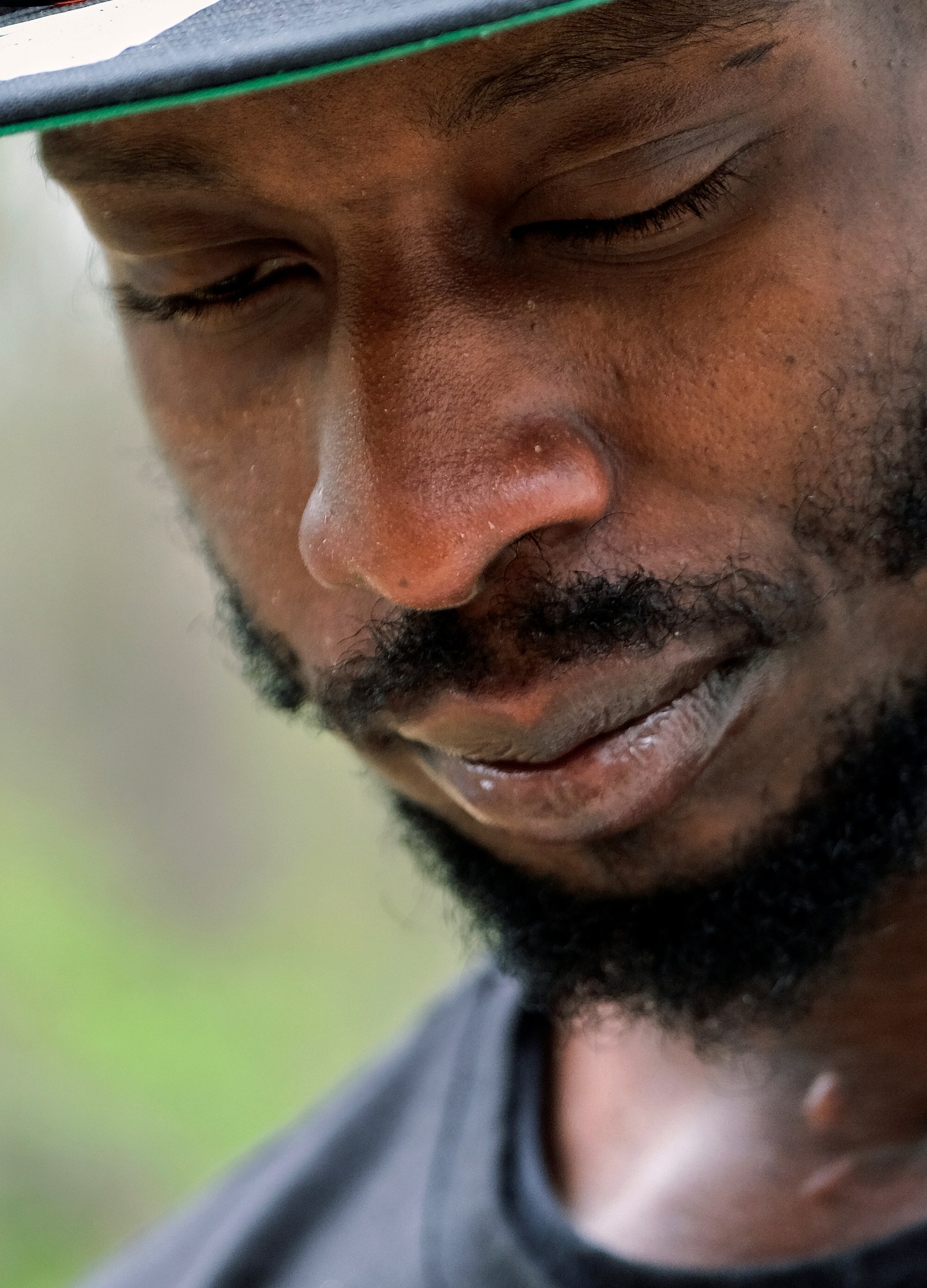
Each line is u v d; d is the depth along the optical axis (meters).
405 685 1.19
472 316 1.08
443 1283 1.48
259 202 1.09
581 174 1.04
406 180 1.04
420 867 1.49
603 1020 1.44
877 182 1.10
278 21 0.82
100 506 8.73
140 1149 6.48
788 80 1.05
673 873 1.26
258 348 1.23
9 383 8.34
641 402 1.11
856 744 1.25
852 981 1.33
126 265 1.26
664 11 0.98
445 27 0.76
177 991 7.59
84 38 0.87
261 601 1.33
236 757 8.77
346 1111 1.87
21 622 8.77
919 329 1.14
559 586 1.12
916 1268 1.20
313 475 1.23
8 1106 6.52
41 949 7.54
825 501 1.16
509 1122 1.58
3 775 8.71
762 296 1.10
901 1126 1.34
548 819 1.22
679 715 1.19
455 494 1.06
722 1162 1.41
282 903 8.24
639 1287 1.35
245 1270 1.76
